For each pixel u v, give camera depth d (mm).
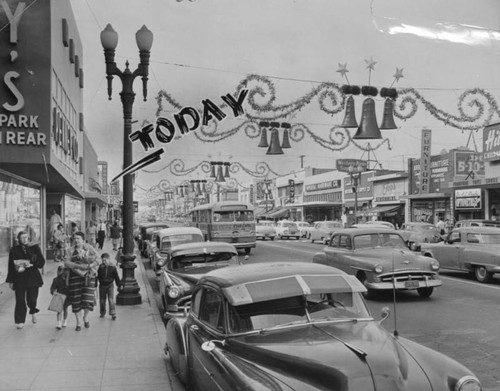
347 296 4789
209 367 4406
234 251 10992
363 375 3514
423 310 10656
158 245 16031
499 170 27438
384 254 12156
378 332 4355
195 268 10508
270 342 4152
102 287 9945
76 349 7645
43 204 18281
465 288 13633
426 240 25219
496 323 9312
